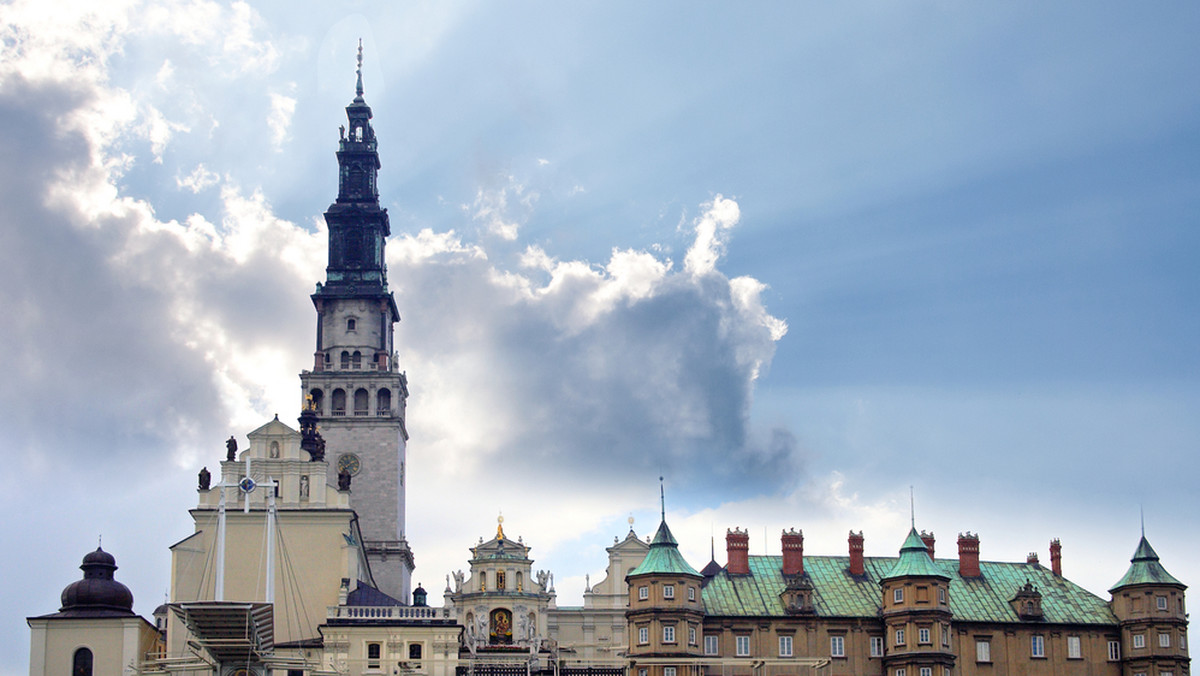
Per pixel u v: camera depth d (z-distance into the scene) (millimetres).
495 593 163125
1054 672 143500
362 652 139750
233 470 153625
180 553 149625
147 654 137250
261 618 117562
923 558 142125
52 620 132625
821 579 147250
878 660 142000
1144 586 144750
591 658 152250
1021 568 152500
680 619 138625
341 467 194000
